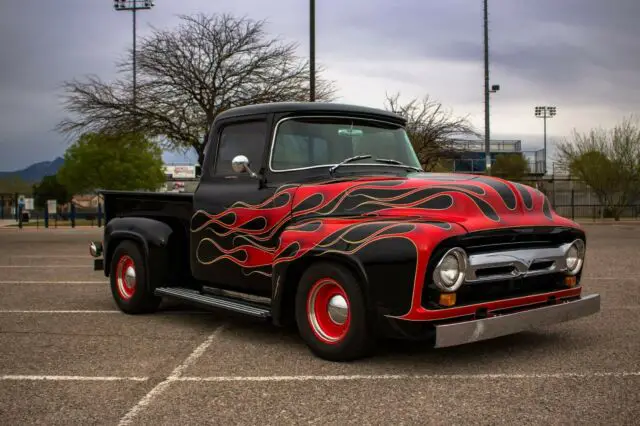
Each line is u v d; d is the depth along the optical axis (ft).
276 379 14.35
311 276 15.78
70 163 139.64
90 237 72.79
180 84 64.23
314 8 51.78
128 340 18.53
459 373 14.70
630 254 44.50
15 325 20.84
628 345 17.37
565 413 12.00
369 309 14.44
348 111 18.75
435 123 84.48
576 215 123.65
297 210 17.10
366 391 13.42
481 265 14.32
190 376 14.70
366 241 14.52
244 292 19.06
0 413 12.32
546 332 19.02
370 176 17.51
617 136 118.01
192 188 35.53
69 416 12.12
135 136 67.10
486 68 94.79
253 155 18.84
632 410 12.14
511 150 137.28
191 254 20.49
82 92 65.92
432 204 15.10
